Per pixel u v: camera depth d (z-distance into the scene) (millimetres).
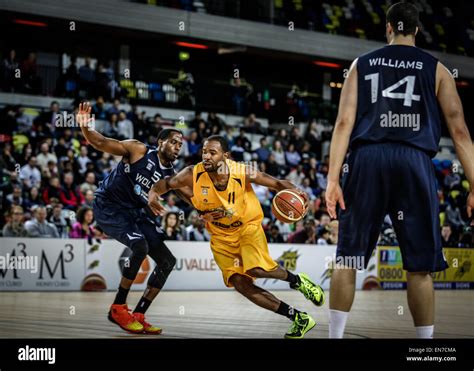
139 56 18109
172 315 6852
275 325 5852
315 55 18453
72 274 11406
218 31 16984
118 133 14828
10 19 14844
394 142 3412
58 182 12562
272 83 20000
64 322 5895
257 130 17594
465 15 21734
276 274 4781
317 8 19266
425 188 3385
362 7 20188
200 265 12422
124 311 5125
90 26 15500
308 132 18078
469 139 3445
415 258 3396
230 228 4812
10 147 13305
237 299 9695
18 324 5684
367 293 12492
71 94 15695
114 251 11805
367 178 3391
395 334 5172
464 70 20484
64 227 11648
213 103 18469
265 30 17672
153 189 4902
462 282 15242
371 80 3461
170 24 16328
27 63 15242
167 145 5457
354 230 3400
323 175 17156
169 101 17297
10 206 11836
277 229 13477
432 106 3480
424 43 20312
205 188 4742
